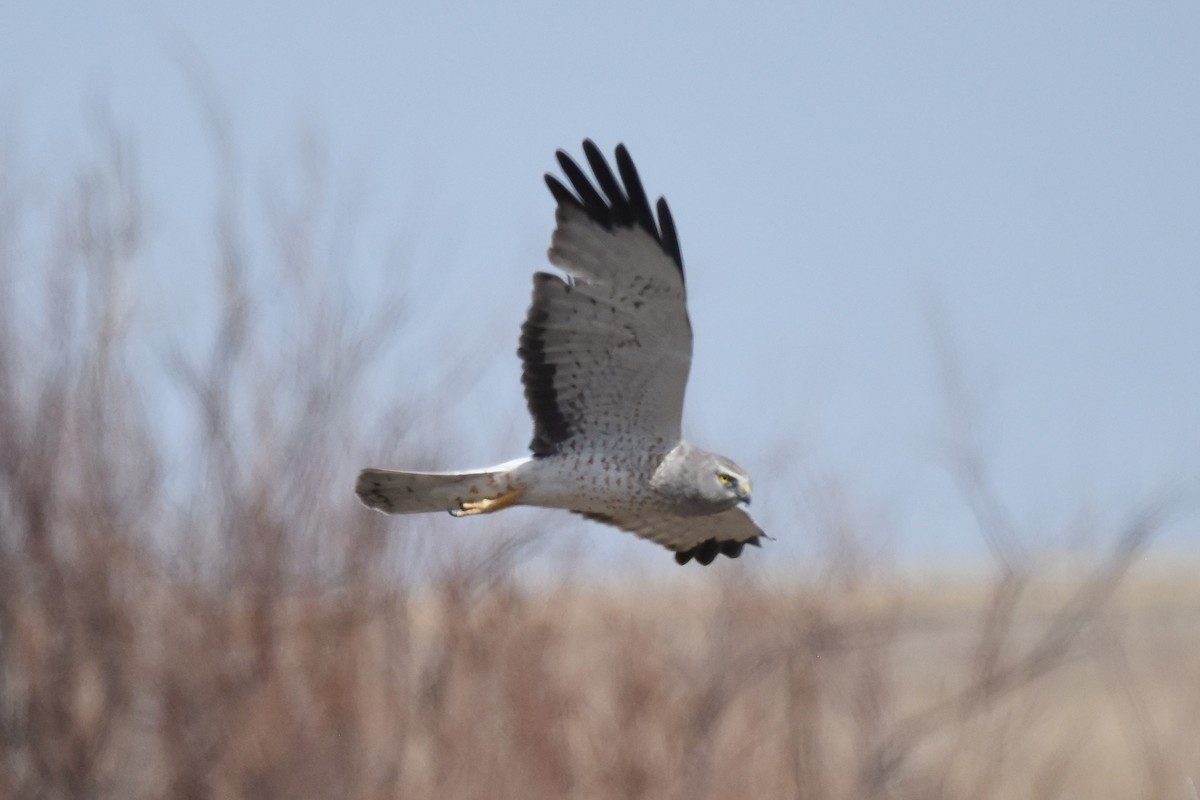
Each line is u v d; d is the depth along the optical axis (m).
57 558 14.15
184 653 14.20
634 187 9.41
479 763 14.06
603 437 9.96
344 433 14.12
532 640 14.48
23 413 14.09
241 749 13.98
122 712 14.32
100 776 14.23
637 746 14.38
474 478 9.95
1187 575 37.88
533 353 9.82
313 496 14.15
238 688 14.17
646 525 11.41
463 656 14.39
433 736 14.12
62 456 14.14
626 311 9.64
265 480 14.14
